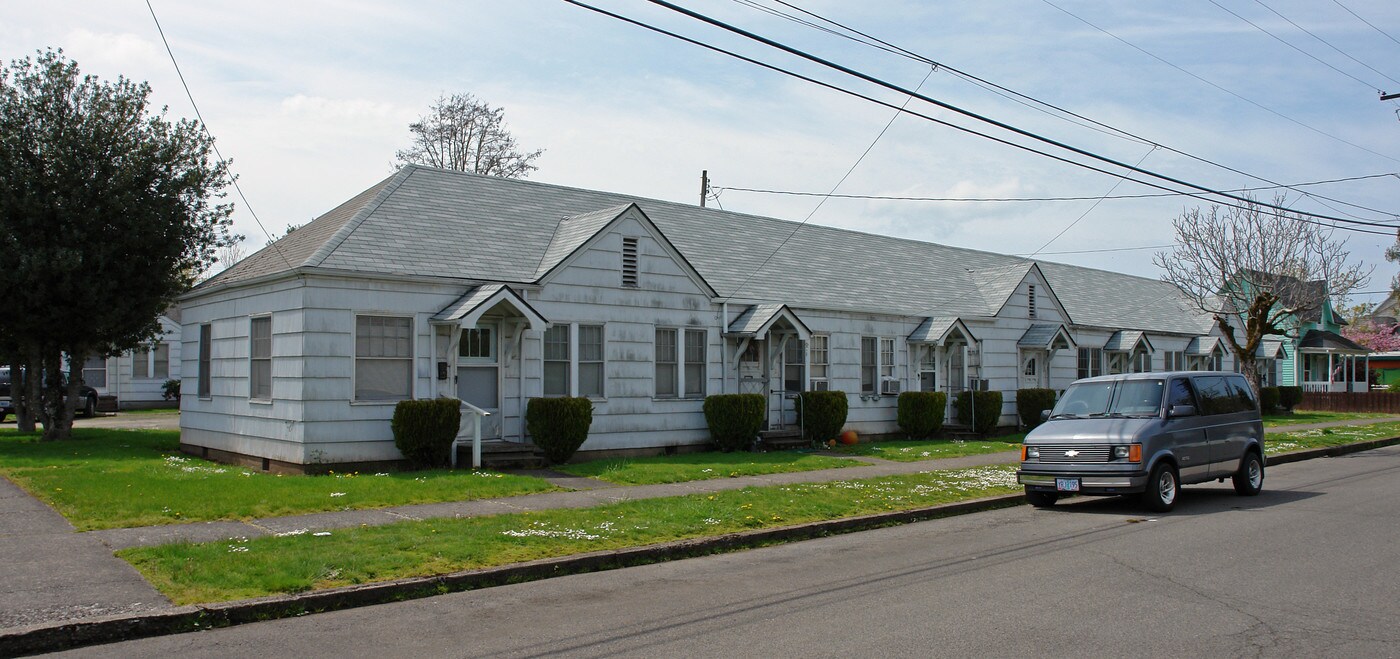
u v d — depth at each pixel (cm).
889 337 2634
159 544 1012
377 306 1677
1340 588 873
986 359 2923
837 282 2602
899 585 910
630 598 873
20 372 2491
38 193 1994
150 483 1426
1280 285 3309
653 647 696
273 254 1942
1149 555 1052
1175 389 1499
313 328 1608
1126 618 767
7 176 1962
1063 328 3062
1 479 1508
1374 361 5972
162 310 2327
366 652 694
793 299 2367
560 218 2144
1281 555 1040
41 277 1972
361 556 957
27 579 861
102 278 2066
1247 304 3450
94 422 3103
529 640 723
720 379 2184
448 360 1748
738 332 2183
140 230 2089
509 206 2088
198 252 2278
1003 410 2958
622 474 1661
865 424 2544
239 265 2089
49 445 2102
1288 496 1582
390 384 1694
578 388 1923
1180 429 1465
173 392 4000
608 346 1964
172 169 2197
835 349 2472
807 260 2642
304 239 1897
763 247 2581
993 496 1533
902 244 3161
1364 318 7262
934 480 1688
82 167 2041
